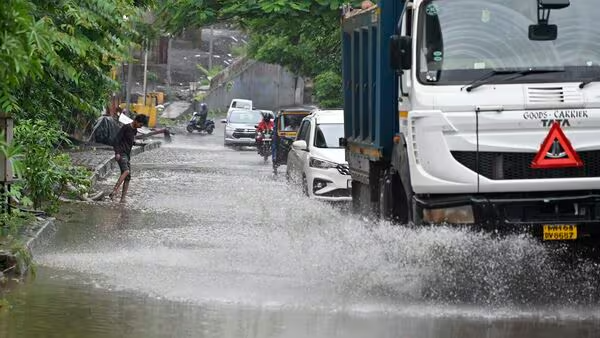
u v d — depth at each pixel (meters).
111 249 23.47
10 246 20.20
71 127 60.38
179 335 14.70
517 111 18.28
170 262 21.52
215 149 79.50
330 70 73.38
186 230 27.28
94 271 20.27
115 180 45.25
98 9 26.61
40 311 16.22
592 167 18.28
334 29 43.19
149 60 129.75
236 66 125.00
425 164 18.41
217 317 16.03
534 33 18.95
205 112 101.75
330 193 34.72
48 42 14.66
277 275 19.97
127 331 14.89
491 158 18.27
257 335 14.75
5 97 18.42
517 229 18.22
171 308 16.70
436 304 17.38
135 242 24.80
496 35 18.98
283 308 16.84
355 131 26.61
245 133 81.00
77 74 25.92
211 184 44.34
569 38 18.97
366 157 24.62
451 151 18.31
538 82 18.48
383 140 22.36
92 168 46.31
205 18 40.94
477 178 18.20
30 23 14.16
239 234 26.34
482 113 18.28
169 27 42.53
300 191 36.81
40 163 28.33
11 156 16.45
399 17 22.00
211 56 128.50
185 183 44.66
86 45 24.86
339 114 37.22
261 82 125.62
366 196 25.58
